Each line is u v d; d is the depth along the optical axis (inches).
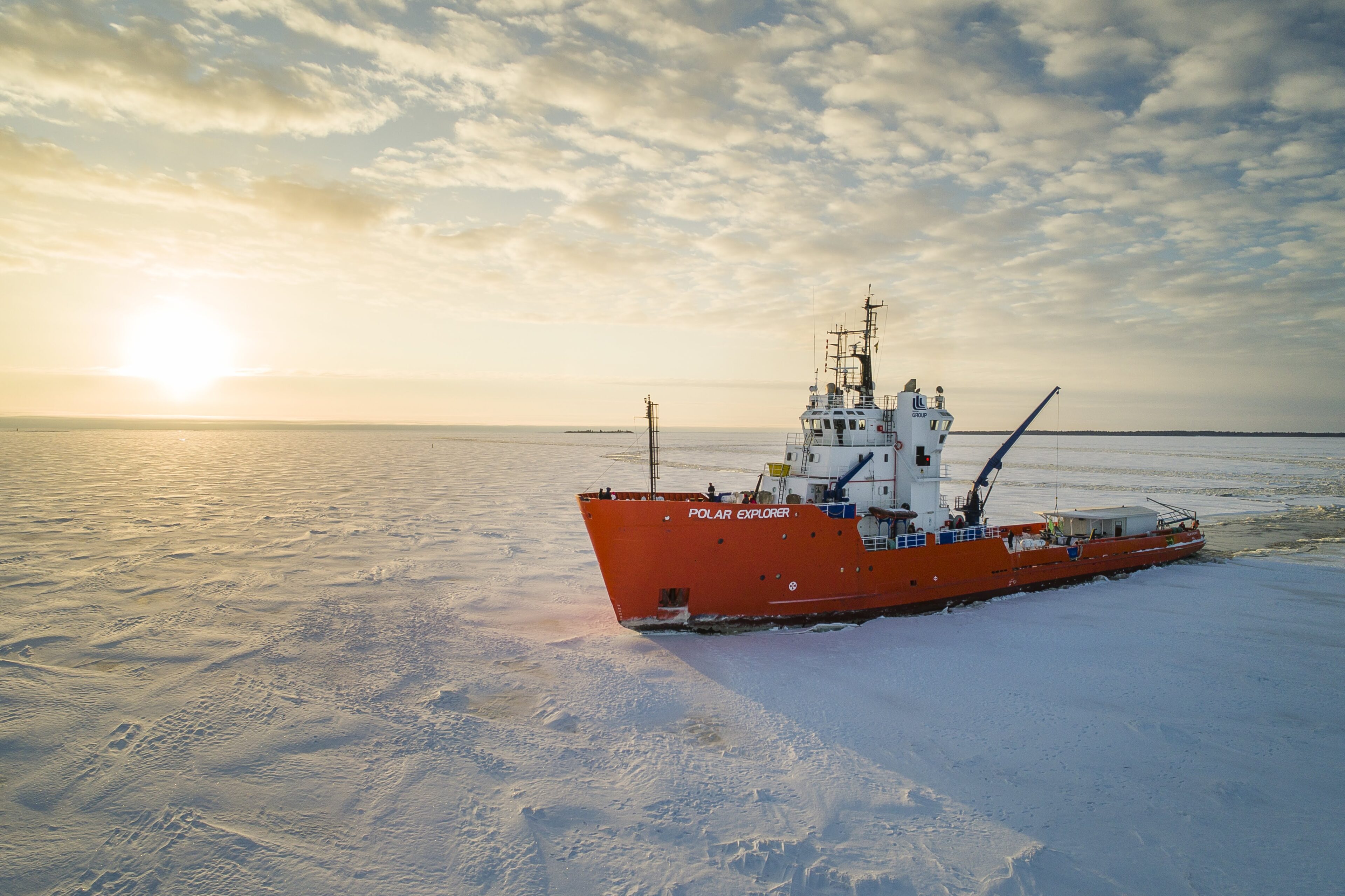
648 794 469.4
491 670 698.8
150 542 1369.3
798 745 545.0
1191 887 382.3
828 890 374.3
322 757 509.0
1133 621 861.8
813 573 824.9
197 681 654.5
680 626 805.9
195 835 412.8
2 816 429.7
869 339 961.5
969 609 915.4
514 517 1759.4
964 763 519.2
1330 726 576.1
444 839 414.9
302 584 1042.1
